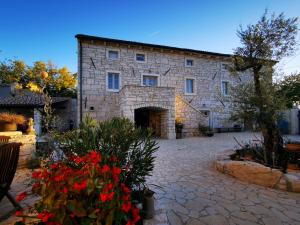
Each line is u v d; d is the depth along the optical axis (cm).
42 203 136
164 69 1388
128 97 1058
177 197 316
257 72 500
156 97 1122
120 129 257
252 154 538
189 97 1448
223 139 1082
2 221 222
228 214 263
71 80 2294
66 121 1532
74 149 240
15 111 1332
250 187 362
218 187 362
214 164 505
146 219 226
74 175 146
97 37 1175
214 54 1494
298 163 450
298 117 1389
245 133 1422
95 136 246
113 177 154
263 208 280
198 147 818
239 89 501
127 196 154
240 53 522
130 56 1302
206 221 245
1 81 1942
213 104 1513
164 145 880
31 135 480
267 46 487
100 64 1220
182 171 466
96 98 1201
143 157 263
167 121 1152
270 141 485
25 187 335
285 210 275
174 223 240
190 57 1472
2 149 207
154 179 406
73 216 132
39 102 1315
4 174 218
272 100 449
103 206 138
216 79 1542
